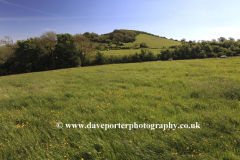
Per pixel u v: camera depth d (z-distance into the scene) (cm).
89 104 557
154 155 269
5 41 4125
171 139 315
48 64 4053
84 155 282
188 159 258
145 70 1777
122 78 1190
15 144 324
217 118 383
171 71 1523
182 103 530
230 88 615
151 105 540
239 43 4425
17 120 457
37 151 298
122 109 501
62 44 3862
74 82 1176
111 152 286
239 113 406
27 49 3712
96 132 359
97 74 1605
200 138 313
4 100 693
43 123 427
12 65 3844
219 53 4112
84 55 4306
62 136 353
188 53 4434
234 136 302
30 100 669
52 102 632
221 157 253
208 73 1224
